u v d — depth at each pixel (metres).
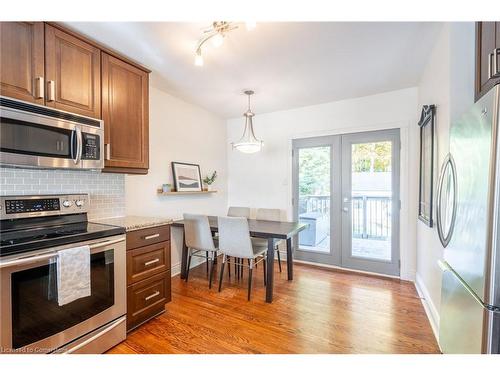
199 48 2.04
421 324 2.18
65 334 1.56
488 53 1.36
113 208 2.50
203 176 4.08
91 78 2.00
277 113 4.16
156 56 2.33
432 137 2.23
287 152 4.09
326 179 3.80
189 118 3.79
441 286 1.82
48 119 1.66
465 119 1.34
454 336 1.44
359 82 2.98
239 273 3.42
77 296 1.57
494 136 1.01
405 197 3.21
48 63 1.73
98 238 1.74
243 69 2.63
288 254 3.23
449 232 1.57
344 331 2.07
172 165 3.47
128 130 2.29
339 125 3.65
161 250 2.30
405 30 1.96
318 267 3.77
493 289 1.03
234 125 4.61
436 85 2.17
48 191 2.00
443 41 1.94
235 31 1.95
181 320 2.24
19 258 1.35
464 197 1.32
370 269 3.48
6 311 1.32
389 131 3.33
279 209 3.98
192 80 2.92
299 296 2.74
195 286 3.03
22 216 1.70
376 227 3.45
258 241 3.23
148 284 2.17
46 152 1.65
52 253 1.48
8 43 1.54
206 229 2.98
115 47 2.15
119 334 1.89
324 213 3.82
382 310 2.43
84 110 1.94
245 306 2.51
